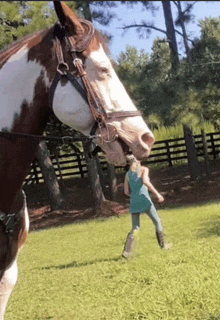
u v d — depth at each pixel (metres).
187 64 16.78
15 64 2.33
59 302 5.08
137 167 7.43
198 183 20.28
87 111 2.15
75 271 6.68
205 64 16.72
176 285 4.92
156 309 4.30
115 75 2.21
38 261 8.38
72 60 2.18
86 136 2.17
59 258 8.34
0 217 2.47
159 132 27.22
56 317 4.60
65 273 6.67
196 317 4.06
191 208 13.87
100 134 2.15
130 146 2.13
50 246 10.29
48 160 20.00
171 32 16.47
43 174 19.97
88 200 21.36
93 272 6.39
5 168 2.38
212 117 19.25
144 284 5.30
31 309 4.92
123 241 9.23
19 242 2.74
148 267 6.02
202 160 25.47
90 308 4.74
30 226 18.34
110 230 11.48
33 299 5.37
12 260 2.76
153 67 16.45
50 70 2.22
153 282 5.23
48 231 14.00
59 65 2.18
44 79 2.25
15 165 2.38
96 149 2.25
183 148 26.81
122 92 2.19
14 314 4.86
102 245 9.11
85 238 10.74
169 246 7.38
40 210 20.72
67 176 26.86
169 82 16.23
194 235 8.27
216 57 17.00
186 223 10.23
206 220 10.16
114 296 5.04
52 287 5.82
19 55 2.33
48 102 2.28
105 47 2.26
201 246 6.90
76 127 2.21
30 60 2.28
